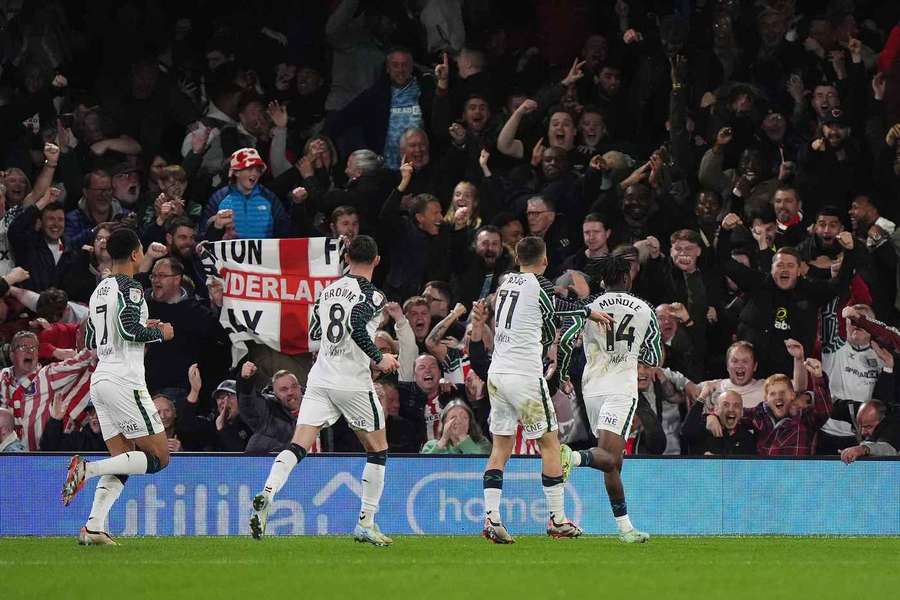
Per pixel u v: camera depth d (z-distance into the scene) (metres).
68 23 58.62
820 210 50.88
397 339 44.41
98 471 33.00
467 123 54.06
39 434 42.06
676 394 44.62
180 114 55.59
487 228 47.00
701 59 57.66
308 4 58.22
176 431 42.84
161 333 33.56
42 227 47.44
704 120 56.78
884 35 62.91
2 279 44.12
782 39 59.22
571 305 36.88
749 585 26.39
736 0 59.09
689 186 53.91
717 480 42.38
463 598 23.86
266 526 40.97
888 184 54.00
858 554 34.66
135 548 34.34
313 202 49.78
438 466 41.62
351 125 54.75
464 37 58.44
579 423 43.22
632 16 58.88
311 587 25.31
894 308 50.25
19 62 56.97
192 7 60.78
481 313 43.16
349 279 33.91
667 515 42.09
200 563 29.92
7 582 26.11
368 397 34.03
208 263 45.22
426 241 48.81
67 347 44.09
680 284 48.44
